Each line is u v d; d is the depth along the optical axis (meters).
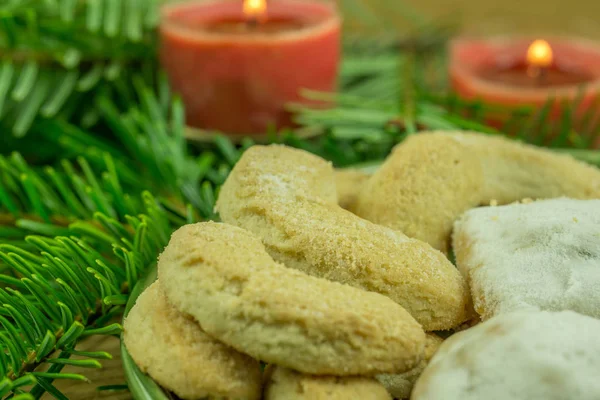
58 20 0.42
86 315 0.33
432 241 0.34
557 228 0.32
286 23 0.44
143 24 0.45
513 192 0.36
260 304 0.28
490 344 0.29
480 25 0.59
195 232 0.30
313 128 0.43
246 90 0.43
